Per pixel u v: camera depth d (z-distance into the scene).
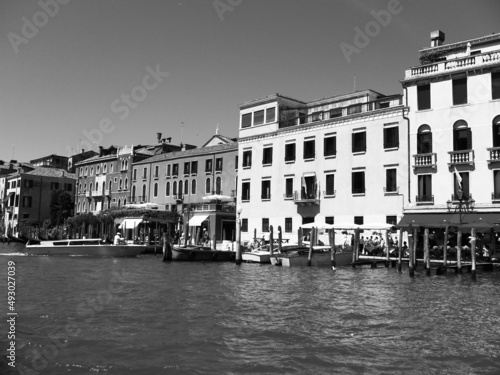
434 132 28.20
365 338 10.38
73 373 8.30
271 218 36.50
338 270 24.19
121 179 57.50
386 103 31.45
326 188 33.28
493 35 28.25
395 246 28.34
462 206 26.41
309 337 10.45
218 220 41.00
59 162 84.25
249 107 39.31
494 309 13.59
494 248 25.61
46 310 13.25
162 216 44.72
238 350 9.49
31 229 63.19
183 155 48.75
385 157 30.19
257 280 20.45
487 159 26.17
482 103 26.70
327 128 33.53
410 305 14.20
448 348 9.65
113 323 11.72
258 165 37.91
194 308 13.69
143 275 22.53
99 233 53.09
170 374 8.23
